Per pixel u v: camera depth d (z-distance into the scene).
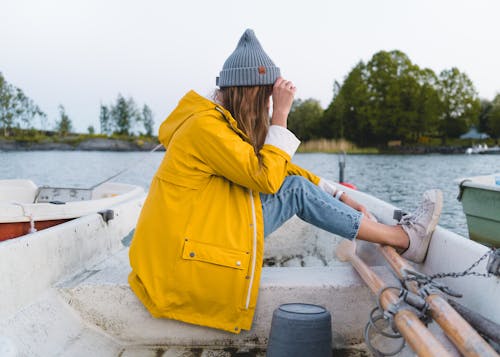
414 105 70.88
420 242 2.07
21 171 24.78
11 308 1.85
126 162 33.12
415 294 1.58
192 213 1.85
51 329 1.93
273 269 2.29
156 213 1.88
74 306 2.10
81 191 4.66
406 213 2.38
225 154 1.81
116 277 2.18
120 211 3.08
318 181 2.39
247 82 1.94
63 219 3.88
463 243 1.84
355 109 72.81
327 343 1.76
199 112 1.88
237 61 1.95
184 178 1.85
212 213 1.87
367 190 16.42
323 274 2.21
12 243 1.89
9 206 3.68
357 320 2.10
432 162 37.78
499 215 3.85
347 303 2.09
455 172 25.81
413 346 1.35
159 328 2.09
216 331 2.07
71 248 2.30
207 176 1.87
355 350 2.10
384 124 70.38
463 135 86.12
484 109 85.56
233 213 1.89
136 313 2.08
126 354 2.04
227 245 1.85
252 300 1.90
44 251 2.07
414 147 67.56
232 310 1.90
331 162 37.16
